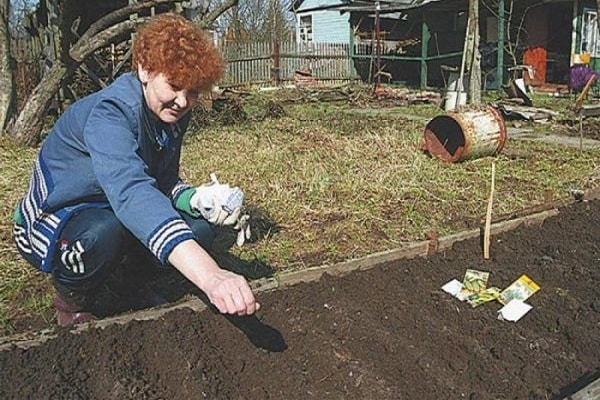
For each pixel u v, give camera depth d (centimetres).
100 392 230
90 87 1130
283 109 1297
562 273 351
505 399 239
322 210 497
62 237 267
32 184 273
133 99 229
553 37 1928
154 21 227
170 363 250
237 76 2223
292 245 418
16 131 825
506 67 1888
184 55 219
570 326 292
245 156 725
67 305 290
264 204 510
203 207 292
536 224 438
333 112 1338
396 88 1906
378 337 278
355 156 723
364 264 350
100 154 212
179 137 281
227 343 269
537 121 1112
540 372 258
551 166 684
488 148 716
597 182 605
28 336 262
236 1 825
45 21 1214
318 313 296
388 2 2258
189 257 185
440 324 294
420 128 1015
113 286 330
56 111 1076
